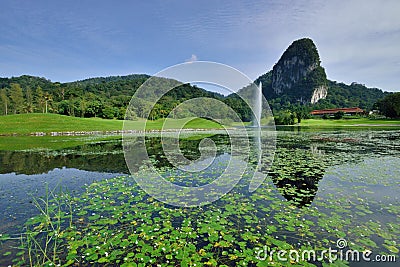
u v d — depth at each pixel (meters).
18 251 2.86
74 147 12.64
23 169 7.32
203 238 3.11
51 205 4.29
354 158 8.58
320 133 20.69
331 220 3.53
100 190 5.14
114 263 2.60
